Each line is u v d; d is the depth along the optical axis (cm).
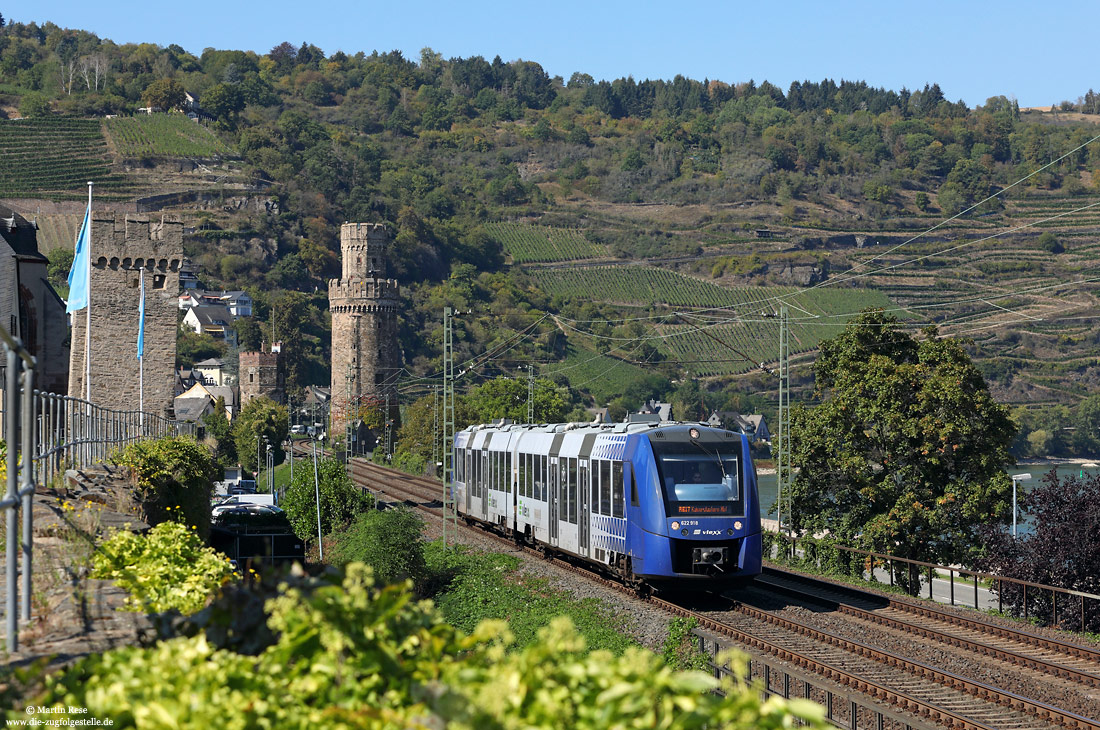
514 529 4978
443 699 646
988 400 5178
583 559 4116
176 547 1628
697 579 3341
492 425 5791
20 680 813
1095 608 3347
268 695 741
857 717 2084
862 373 5403
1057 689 2345
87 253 5700
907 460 5288
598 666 693
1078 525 3638
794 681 2409
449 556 5044
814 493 5603
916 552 5284
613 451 3659
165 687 736
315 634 784
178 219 7244
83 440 2878
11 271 6600
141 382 6331
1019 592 3644
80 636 1179
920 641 2922
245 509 6894
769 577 4378
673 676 678
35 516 1977
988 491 5047
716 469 3416
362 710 692
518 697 658
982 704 2222
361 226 18762
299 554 6341
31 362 1298
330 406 18862
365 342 18712
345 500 7069
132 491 2670
